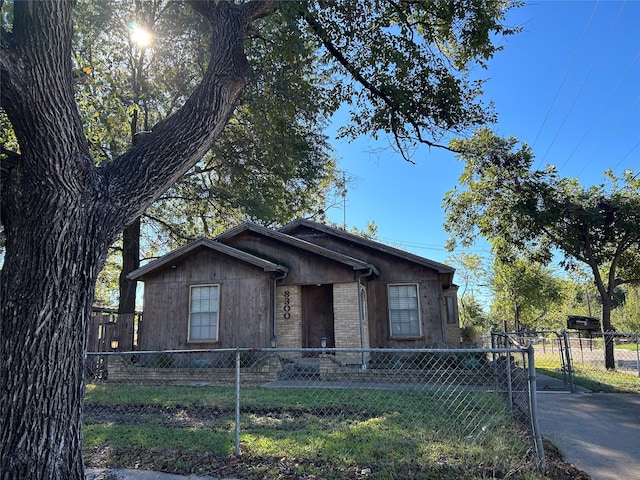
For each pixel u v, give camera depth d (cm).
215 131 422
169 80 1430
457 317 1689
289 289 1280
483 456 444
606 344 1514
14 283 314
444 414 634
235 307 1189
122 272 1616
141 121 1612
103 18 1205
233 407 733
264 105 841
